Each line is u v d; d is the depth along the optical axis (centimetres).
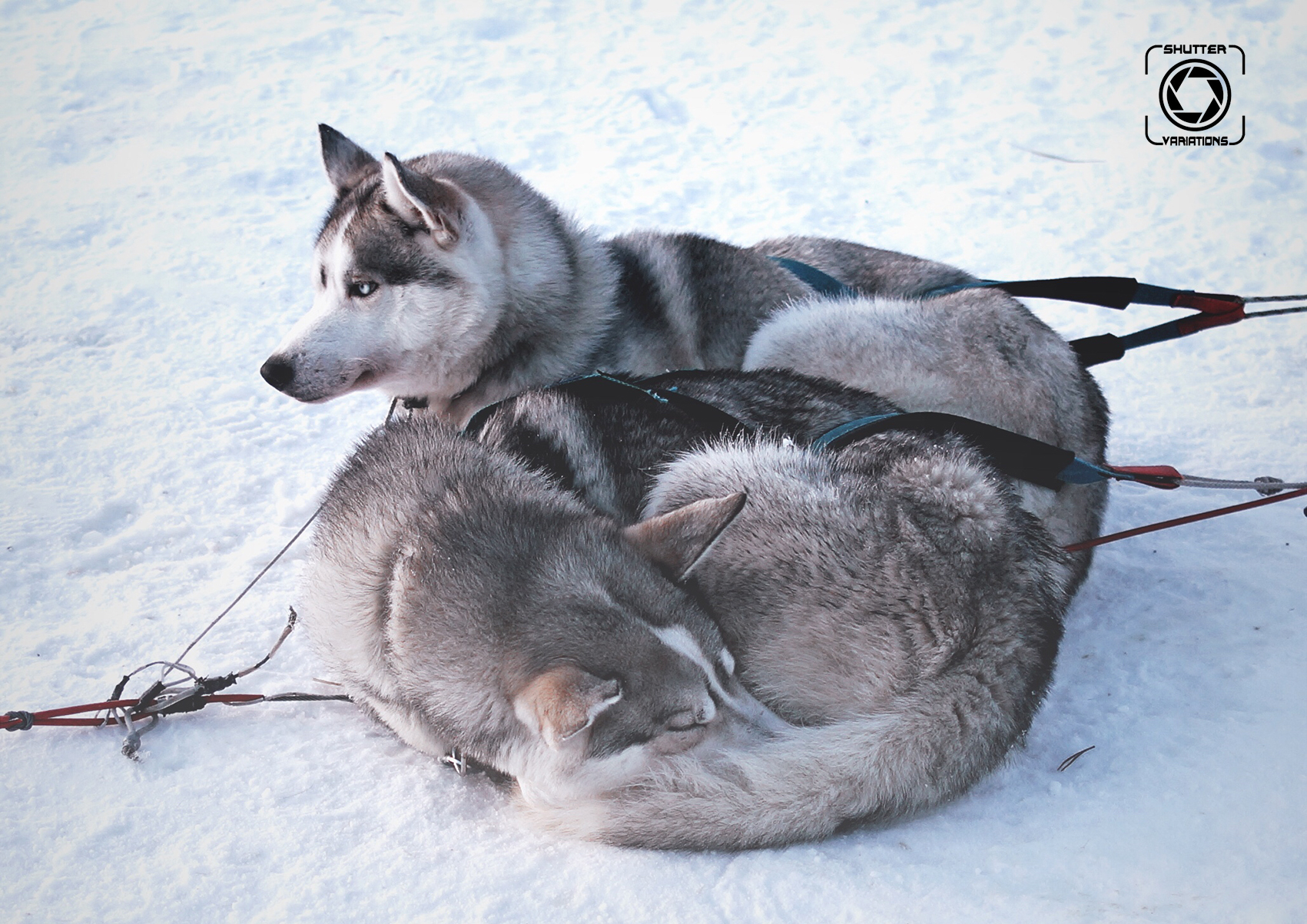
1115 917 210
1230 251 610
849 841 239
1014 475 303
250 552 381
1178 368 508
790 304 393
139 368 515
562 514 271
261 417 477
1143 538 379
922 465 269
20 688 302
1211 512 317
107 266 619
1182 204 668
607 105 823
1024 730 251
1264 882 216
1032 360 357
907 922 212
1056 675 303
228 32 972
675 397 303
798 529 256
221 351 533
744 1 1007
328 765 273
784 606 255
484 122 800
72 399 486
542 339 357
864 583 248
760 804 230
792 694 258
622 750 238
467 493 272
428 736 267
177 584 362
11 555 371
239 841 244
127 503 410
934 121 794
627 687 238
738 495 248
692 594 261
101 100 851
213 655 322
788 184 706
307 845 243
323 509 298
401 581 257
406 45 934
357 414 482
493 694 244
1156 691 290
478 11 1000
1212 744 262
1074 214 663
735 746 247
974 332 359
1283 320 538
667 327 386
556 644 241
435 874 232
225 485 425
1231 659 300
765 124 793
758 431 298
